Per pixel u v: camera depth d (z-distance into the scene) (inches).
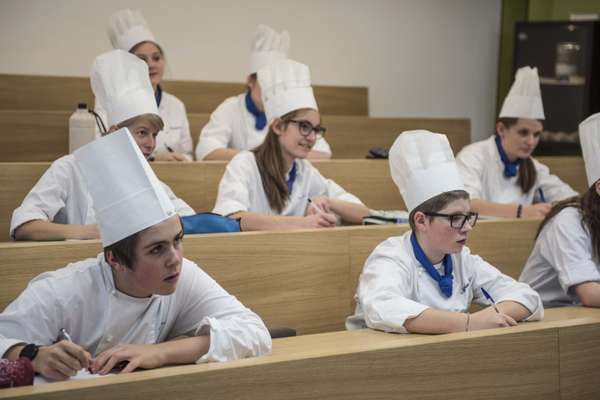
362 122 215.6
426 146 93.4
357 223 135.6
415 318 82.6
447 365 72.7
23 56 201.9
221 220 112.3
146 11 213.6
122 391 58.0
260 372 63.5
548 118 235.3
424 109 253.6
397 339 76.7
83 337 72.3
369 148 217.0
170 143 178.5
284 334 92.1
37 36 202.8
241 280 104.3
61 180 109.6
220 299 76.0
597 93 233.0
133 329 73.7
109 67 116.5
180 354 67.7
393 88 248.7
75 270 72.4
